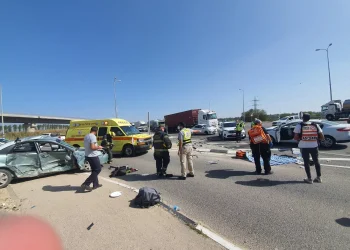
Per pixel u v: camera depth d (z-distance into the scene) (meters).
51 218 4.71
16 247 3.25
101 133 14.88
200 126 34.28
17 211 5.18
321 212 4.90
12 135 61.62
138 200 5.35
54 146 9.07
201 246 3.64
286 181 7.21
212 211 5.20
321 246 3.70
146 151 15.59
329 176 7.56
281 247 3.72
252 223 4.56
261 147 8.09
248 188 6.70
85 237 3.93
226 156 12.37
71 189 6.87
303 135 6.96
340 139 12.87
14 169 8.02
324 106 38.78
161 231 4.11
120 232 4.09
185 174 8.05
